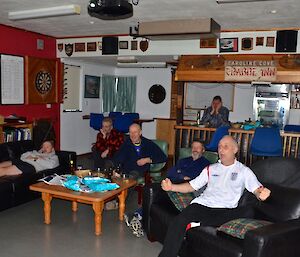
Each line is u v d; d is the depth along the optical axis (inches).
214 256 92.4
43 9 170.2
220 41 222.1
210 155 147.9
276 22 191.5
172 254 102.7
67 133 282.5
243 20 188.7
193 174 137.8
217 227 102.3
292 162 106.7
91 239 128.2
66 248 120.0
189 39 214.2
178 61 250.7
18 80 228.4
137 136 163.0
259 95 300.8
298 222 90.0
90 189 133.0
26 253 115.3
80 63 294.5
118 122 282.8
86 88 304.8
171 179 137.0
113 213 156.9
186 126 229.0
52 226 139.6
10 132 207.9
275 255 83.1
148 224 124.6
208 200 111.5
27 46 235.0
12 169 158.7
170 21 171.8
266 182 109.7
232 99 318.3
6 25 215.6
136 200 176.9
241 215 108.4
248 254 82.8
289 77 213.0
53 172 174.6
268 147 184.7
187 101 328.8
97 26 214.8
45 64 249.8
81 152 302.8
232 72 223.8
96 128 284.7
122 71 349.4
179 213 111.8
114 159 165.8
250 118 292.7
